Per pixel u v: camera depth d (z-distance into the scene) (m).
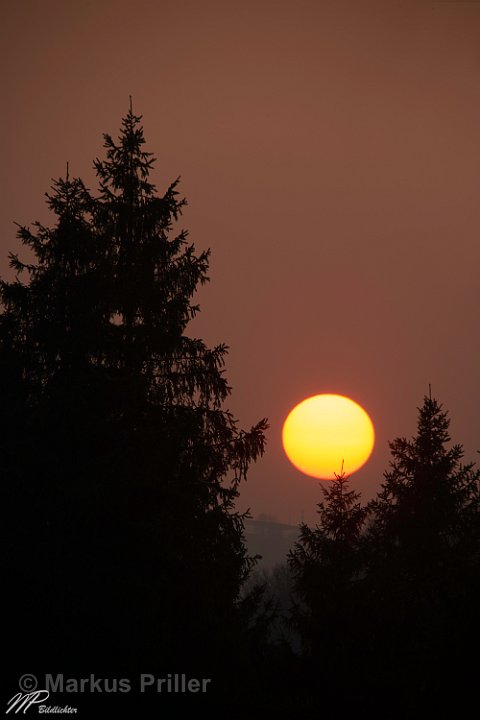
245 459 67.50
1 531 60.72
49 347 64.69
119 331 66.12
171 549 61.84
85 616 59.88
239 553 66.88
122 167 70.12
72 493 59.94
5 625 59.44
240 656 64.19
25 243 67.88
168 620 61.00
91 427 62.38
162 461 62.28
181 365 68.06
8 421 62.94
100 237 67.88
